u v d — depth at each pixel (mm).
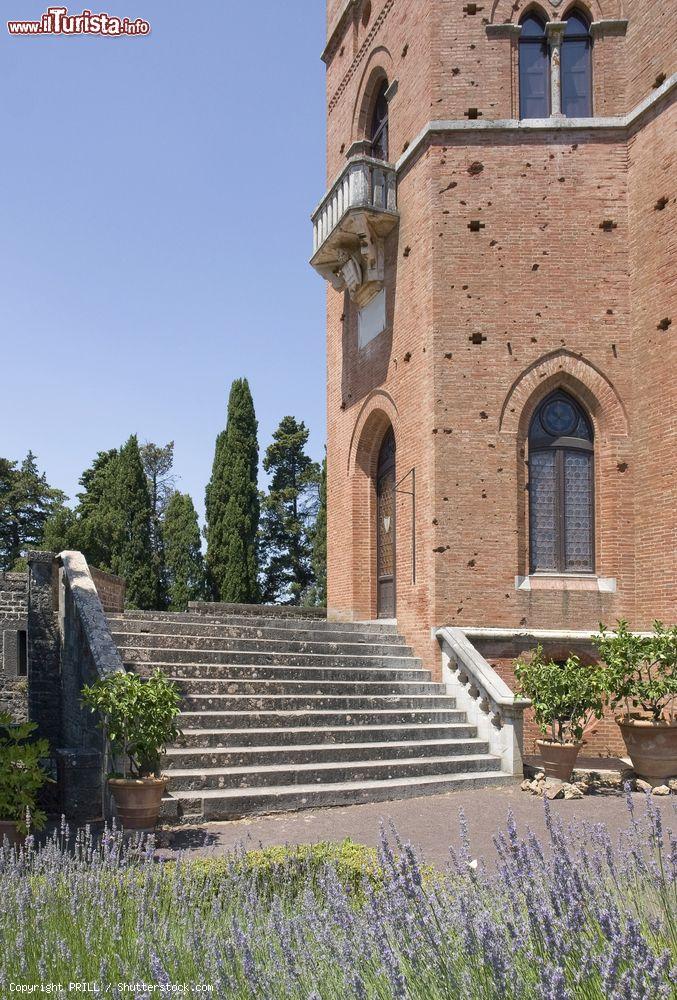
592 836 5273
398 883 4102
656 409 14312
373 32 18312
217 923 4832
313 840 8477
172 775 9742
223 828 9102
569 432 15266
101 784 9727
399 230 16625
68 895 5234
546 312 15008
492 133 15352
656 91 14391
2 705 22312
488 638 14227
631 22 15281
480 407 14812
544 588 14578
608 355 14953
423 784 10867
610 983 3242
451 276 15070
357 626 16469
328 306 20344
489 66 15508
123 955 4441
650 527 14352
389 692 13312
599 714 11758
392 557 17781
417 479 15344
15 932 4793
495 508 14625
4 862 6137
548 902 4047
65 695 14375
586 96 15711
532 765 12375
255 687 12148
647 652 11695
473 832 8797
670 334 14031
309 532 50969
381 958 3650
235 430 41344
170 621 14039
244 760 10484
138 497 43125
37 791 9539
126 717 8734
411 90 16375
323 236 18047
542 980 3260
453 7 15656
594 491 15141
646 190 14703
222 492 41062
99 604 12680
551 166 15273
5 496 53312
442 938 3871
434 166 15320
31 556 15578
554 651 14422
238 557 40250
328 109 21031
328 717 11867
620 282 15070
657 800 10594
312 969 3883
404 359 16156
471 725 12609
